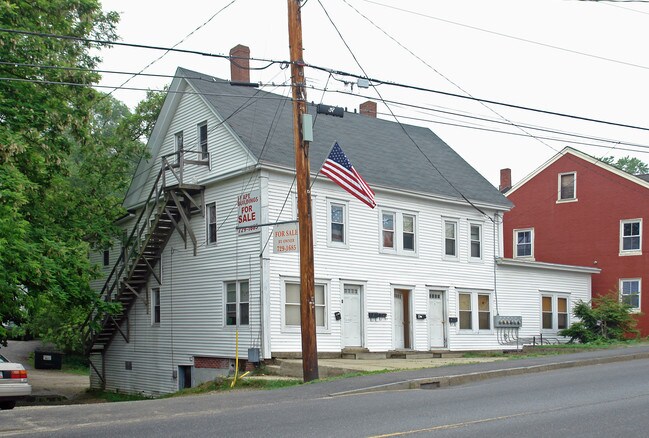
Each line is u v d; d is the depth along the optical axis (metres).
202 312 26.95
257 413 12.00
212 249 26.72
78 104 24.66
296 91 18.53
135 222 31.55
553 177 42.59
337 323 26.66
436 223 31.00
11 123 21.77
